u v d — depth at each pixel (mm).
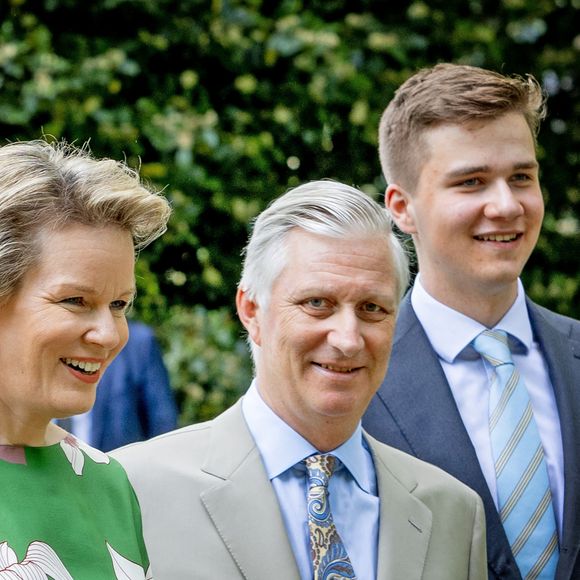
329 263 4598
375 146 10617
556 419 5695
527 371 5785
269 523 4598
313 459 4738
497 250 5547
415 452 5492
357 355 4609
